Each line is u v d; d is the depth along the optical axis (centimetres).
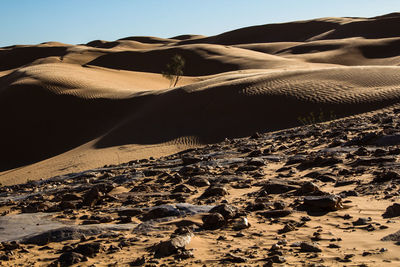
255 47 15888
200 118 3762
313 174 898
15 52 17725
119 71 9025
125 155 3256
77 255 471
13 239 629
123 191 1005
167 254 462
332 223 540
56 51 17600
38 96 5909
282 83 3988
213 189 822
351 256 396
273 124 3325
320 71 4256
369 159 920
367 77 3778
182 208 678
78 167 3139
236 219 593
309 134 1641
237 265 399
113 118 5125
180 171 1202
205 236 529
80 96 5738
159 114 4103
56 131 5266
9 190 1595
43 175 3172
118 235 583
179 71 8231
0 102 5912
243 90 3988
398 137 1130
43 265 465
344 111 3134
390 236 442
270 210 632
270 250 445
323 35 18175
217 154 1523
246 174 1045
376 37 15762
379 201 622
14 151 5175
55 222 723
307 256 412
